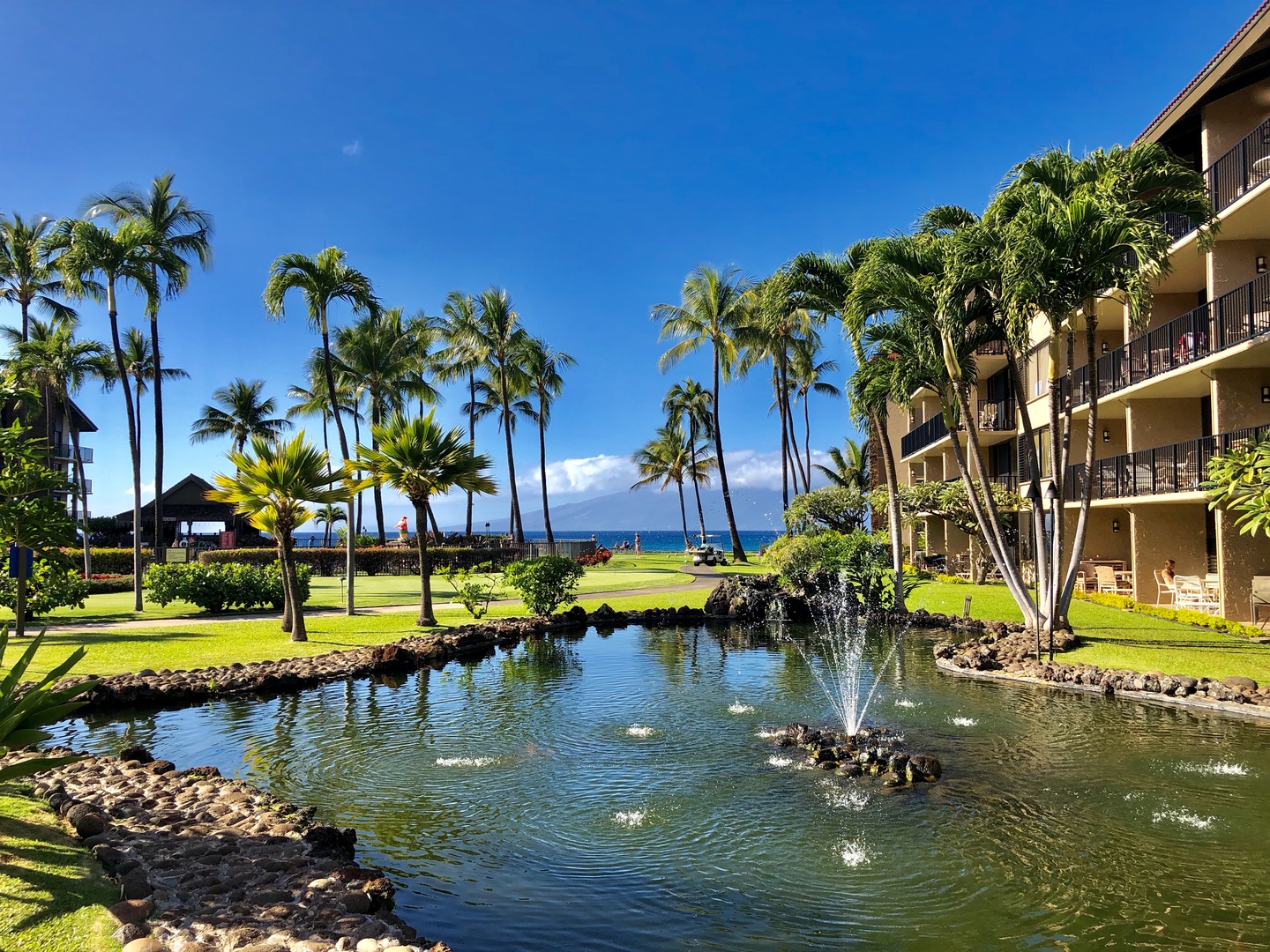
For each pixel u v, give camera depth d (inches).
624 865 248.7
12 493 660.7
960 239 581.3
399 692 516.4
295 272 958.4
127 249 990.4
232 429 2509.8
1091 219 544.4
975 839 266.5
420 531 787.4
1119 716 437.4
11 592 759.1
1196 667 515.5
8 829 231.8
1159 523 874.8
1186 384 805.2
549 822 286.2
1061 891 228.1
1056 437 616.7
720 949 197.9
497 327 1968.5
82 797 279.9
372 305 1006.4
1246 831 270.7
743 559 1791.3
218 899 197.5
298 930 183.5
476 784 329.7
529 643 735.1
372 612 911.7
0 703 219.6
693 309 1784.0
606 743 392.5
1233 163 716.0
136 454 954.7
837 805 301.3
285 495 667.4
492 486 819.4
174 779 310.5
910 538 1674.5
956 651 623.5
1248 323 692.1
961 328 624.4
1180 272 837.2
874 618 849.5
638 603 1008.2
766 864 249.0
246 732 416.5
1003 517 1133.1
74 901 188.4
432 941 200.2
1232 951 194.7
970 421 652.1
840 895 227.3
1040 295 552.4
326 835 255.4
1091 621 705.6
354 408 2297.0
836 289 866.1
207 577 912.9
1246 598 697.6
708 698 494.9
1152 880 234.5
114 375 1721.2
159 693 483.8
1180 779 326.6
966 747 378.0
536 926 209.3
